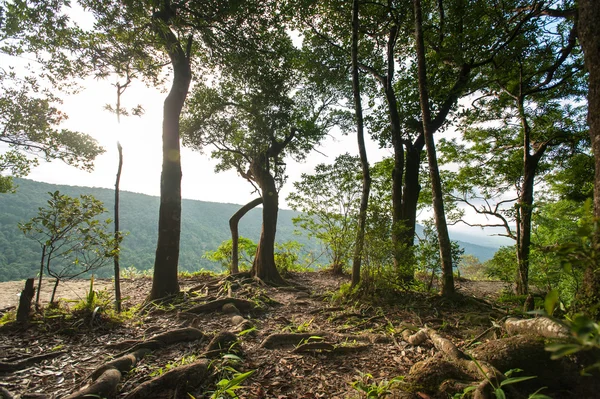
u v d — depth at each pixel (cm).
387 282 684
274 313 626
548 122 1066
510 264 890
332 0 1067
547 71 988
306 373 334
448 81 1028
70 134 1057
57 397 287
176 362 353
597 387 213
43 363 358
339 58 1179
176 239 736
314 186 1198
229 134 1071
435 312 576
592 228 107
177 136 756
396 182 1005
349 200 1191
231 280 934
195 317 562
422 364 286
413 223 1046
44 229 518
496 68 980
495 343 273
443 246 671
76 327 465
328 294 788
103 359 373
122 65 655
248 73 952
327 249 1270
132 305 695
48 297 761
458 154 1262
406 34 1129
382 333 465
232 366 334
